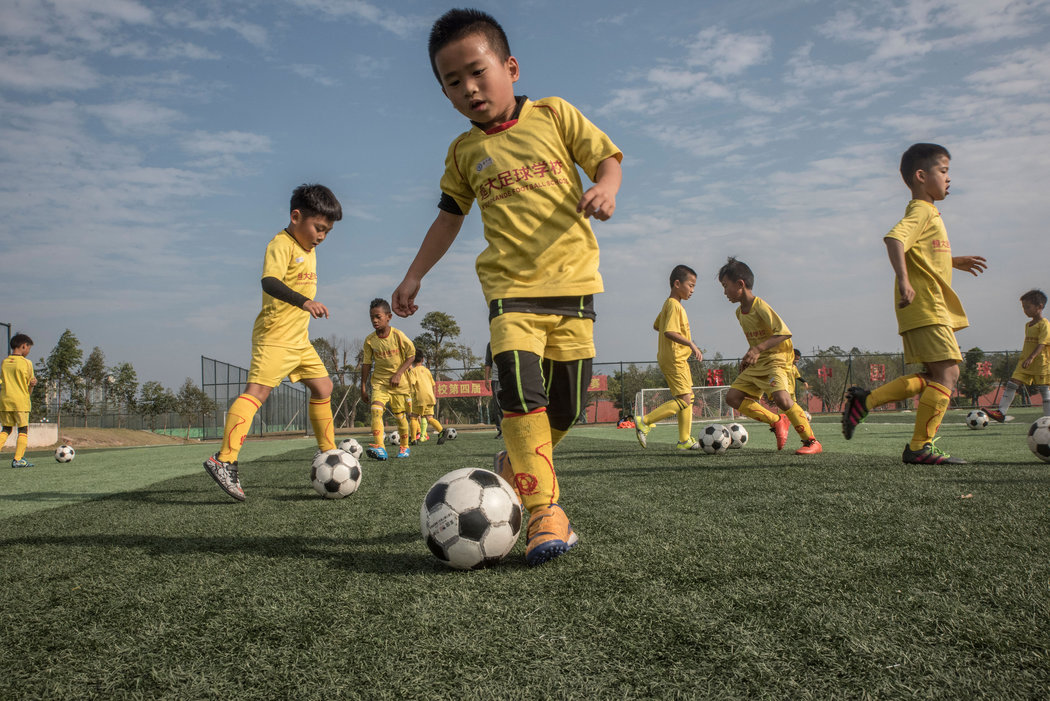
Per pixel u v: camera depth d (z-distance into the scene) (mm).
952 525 2574
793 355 6949
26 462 9852
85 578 2234
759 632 1444
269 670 1360
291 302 4453
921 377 5090
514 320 2361
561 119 2576
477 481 2215
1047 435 4984
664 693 1166
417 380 11375
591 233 2576
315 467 4414
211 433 27016
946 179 4754
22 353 10031
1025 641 1348
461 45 2398
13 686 1329
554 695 1174
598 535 2615
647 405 26641
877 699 1118
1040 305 10898
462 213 2846
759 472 4812
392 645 1464
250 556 2508
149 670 1392
